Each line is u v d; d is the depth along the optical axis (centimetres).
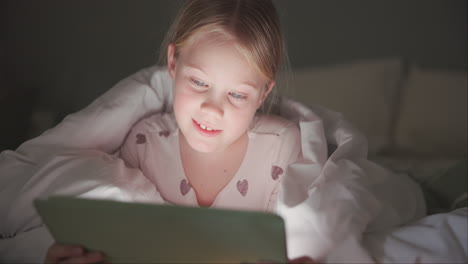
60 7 205
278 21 100
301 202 85
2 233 94
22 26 206
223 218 61
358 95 184
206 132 92
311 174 93
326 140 107
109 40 207
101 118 100
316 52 206
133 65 208
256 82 91
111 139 104
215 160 104
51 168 93
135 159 107
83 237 70
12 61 208
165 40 113
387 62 192
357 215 84
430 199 121
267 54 94
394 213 95
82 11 205
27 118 198
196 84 90
